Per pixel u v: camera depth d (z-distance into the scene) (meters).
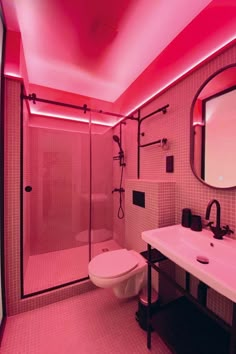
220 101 1.23
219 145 1.24
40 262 2.21
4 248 1.45
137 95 2.17
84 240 2.69
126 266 1.44
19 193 1.52
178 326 1.17
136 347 1.22
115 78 2.18
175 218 1.65
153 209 1.66
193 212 1.45
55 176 2.50
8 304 1.48
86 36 1.49
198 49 1.34
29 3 1.19
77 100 2.62
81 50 1.67
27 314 1.50
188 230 1.32
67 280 1.83
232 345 0.70
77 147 2.64
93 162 2.77
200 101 1.36
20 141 1.53
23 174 1.65
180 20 1.35
